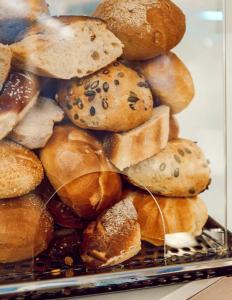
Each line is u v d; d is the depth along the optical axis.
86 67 0.49
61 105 0.49
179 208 0.54
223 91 0.54
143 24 0.50
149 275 0.52
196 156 0.54
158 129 0.52
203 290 0.53
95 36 0.49
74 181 0.51
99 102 0.50
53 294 0.50
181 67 0.52
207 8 0.52
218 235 0.56
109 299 0.51
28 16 0.47
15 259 0.50
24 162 0.49
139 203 0.53
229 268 0.55
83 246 0.51
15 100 0.48
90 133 0.50
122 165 0.52
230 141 0.57
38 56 0.48
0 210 0.49
